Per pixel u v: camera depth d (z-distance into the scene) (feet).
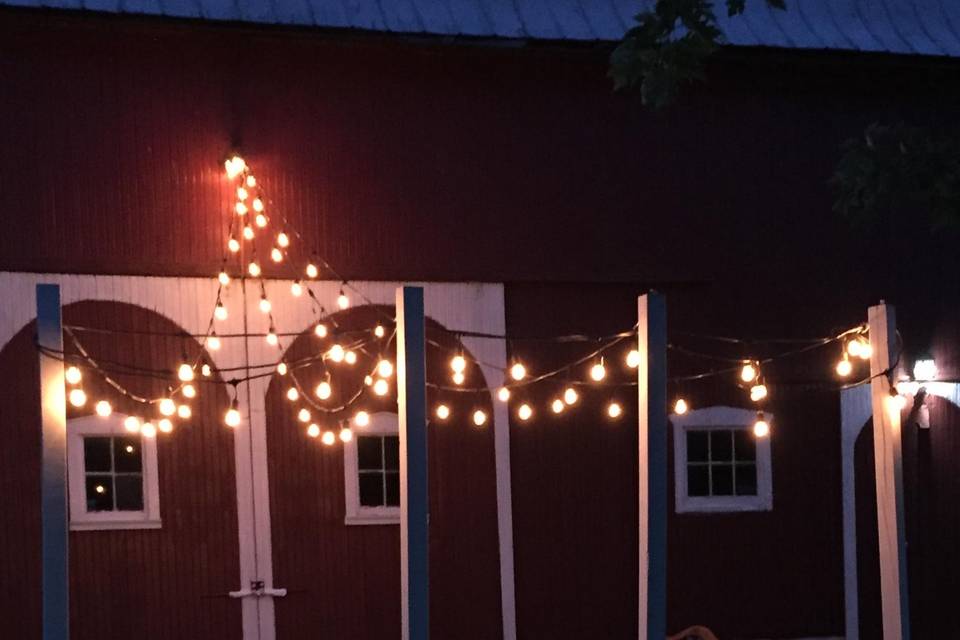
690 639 30.86
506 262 30.96
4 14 27.07
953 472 33.81
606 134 31.71
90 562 28.53
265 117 29.63
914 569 33.45
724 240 32.32
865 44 31.89
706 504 32.40
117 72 28.81
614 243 31.60
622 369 31.78
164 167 29.01
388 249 30.32
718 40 30.50
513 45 29.84
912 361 33.35
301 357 29.73
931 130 33.58
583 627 31.35
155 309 28.89
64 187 28.45
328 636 29.76
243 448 29.32
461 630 30.50
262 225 29.50
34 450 28.25
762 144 32.65
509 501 30.83
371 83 30.35
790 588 32.68
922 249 33.63
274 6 28.73
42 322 20.88
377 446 30.55
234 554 29.25
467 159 30.86
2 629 27.89
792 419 32.76
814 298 32.83
